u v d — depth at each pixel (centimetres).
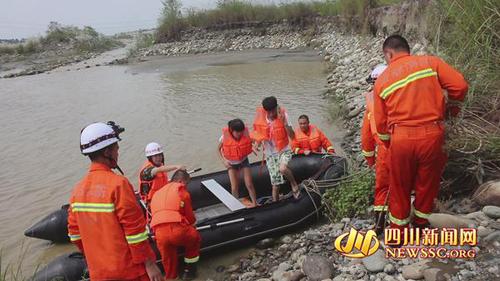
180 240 490
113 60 3322
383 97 366
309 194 595
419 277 365
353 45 2070
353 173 605
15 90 2158
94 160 314
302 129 714
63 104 1675
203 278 517
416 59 358
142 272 315
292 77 1778
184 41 3538
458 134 467
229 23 3453
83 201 308
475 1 561
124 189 303
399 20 1523
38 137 1220
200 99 1516
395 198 386
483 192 445
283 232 579
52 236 609
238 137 618
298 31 3178
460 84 350
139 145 1038
